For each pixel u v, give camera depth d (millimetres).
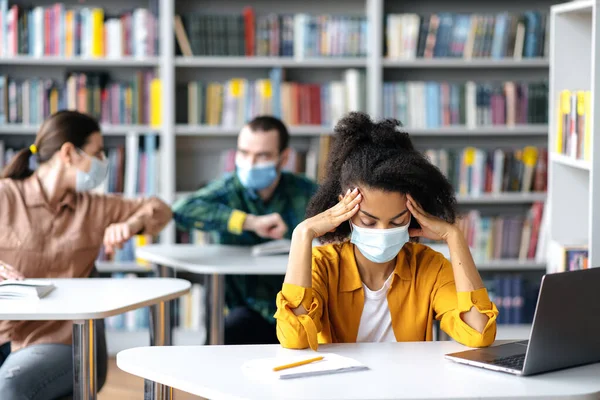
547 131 5152
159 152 5102
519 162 5195
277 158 3672
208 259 3508
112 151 5066
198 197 3725
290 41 5125
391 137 2240
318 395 1715
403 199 2139
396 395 1719
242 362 1986
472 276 2201
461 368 1936
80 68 5316
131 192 5078
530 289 5207
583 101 2854
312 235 2178
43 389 2625
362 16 5387
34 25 5020
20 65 5309
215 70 5395
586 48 3191
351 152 2225
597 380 1837
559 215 3250
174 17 5086
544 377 1860
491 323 2137
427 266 2322
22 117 5031
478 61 5117
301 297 2150
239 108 5129
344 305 2301
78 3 5324
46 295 2674
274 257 3566
